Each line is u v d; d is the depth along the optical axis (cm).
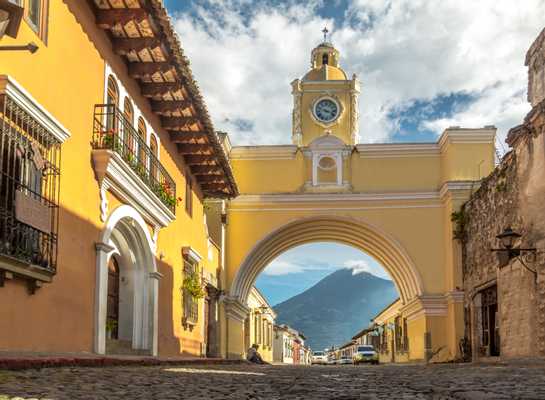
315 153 2844
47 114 864
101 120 1127
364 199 2797
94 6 1105
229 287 2777
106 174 1118
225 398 452
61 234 952
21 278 823
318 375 890
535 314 1508
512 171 1747
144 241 1386
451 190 2605
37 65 880
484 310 2147
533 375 805
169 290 1653
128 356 1156
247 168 2858
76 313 1012
